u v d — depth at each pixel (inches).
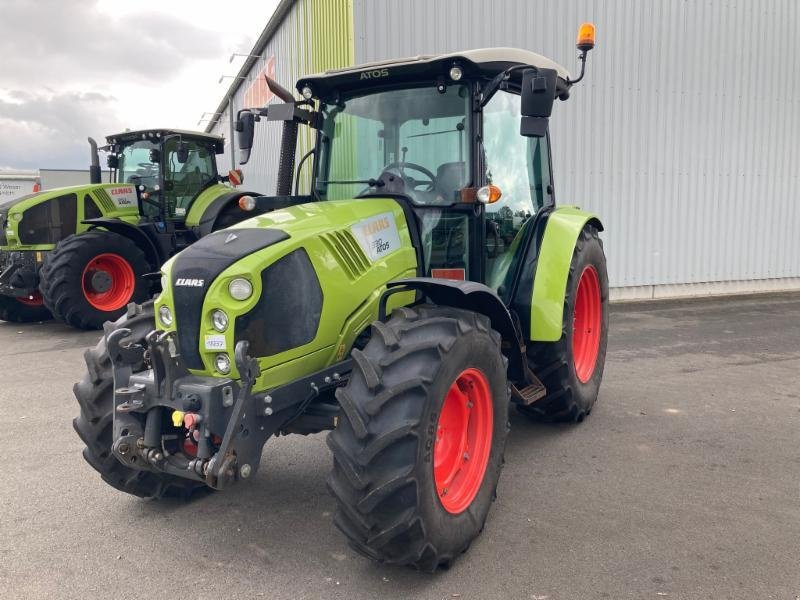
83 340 306.8
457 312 115.0
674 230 408.2
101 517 128.6
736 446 162.1
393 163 142.4
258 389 106.1
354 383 102.3
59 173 798.5
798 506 129.2
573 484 140.5
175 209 358.0
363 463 96.3
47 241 338.6
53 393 215.9
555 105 365.1
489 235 145.6
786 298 418.6
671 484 140.1
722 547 113.3
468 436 118.8
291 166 155.0
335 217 122.3
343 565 110.0
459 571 107.2
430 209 137.6
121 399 110.3
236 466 101.2
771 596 98.8
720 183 417.7
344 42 321.4
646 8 379.9
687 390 211.0
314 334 113.0
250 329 104.8
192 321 105.7
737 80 412.8
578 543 115.4
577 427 177.2
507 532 119.9
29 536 121.0
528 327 153.8
